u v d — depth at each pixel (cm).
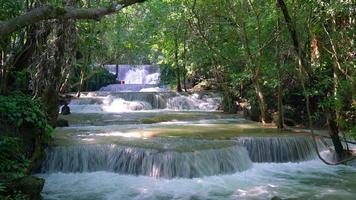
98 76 2936
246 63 1527
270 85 1469
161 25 2186
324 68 1005
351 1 853
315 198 812
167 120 1614
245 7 1441
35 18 403
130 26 2302
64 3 874
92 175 949
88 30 1308
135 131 1270
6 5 736
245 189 872
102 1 1082
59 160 972
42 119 895
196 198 806
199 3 1593
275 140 1137
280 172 1027
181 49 2312
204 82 2581
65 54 1050
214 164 976
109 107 1986
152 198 805
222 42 1733
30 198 704
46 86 993
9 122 841
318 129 1409
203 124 1518
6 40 941
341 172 1026
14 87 1053
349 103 970
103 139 1094
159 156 941
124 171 960
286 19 814
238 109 1903
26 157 873
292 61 1370
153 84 3055
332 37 891
